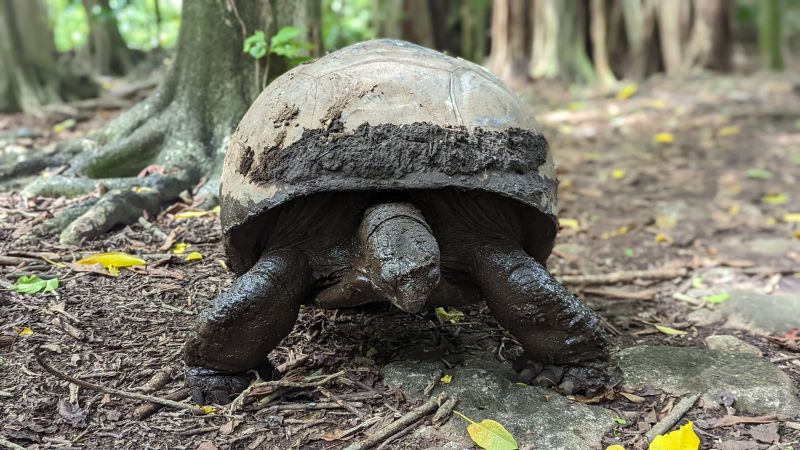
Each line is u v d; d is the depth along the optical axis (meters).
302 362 1.39
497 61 5.00
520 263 1.27
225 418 1.21
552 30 4.80
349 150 1.19
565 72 4.81
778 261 2.19
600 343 1.30
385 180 1.18
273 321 1.23
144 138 2.24
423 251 1.11
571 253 2.25
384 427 1.19
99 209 1.87
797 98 4.44
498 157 1.24
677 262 2.17
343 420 1.22
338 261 1.27
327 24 4.50
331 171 1.19
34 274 1.60
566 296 1.27
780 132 3.74
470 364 1.42
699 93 4.53
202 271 1.69
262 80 2.24
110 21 4.49
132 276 1.64
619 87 4.68
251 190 1.24
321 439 1.17
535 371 1.34
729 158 3.33
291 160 1.21
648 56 4.96
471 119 1.27
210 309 1.22
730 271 2.10
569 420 1.23
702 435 1.22
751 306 1.82
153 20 5.36
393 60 1.36
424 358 1.43
